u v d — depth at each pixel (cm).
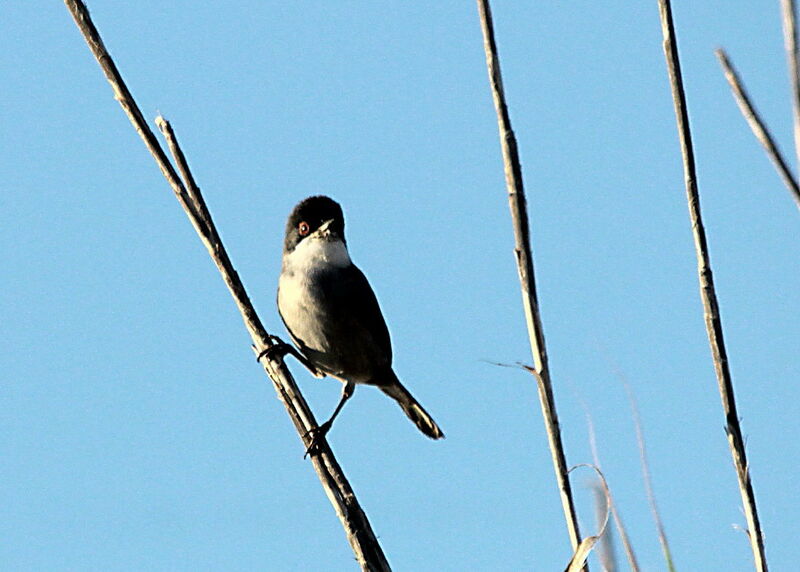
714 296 671
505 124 660
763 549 644
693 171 676
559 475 651
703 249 673
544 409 653
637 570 611
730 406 664
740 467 659
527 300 658
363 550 792
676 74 671
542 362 654
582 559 627
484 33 661
